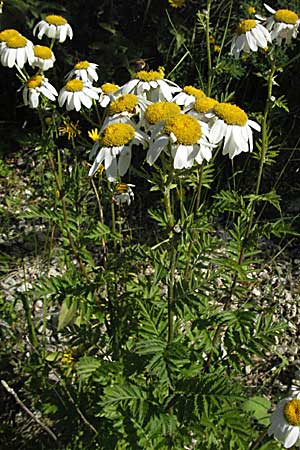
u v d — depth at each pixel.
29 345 0.49
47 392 0.41
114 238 0.40
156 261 0.35
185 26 0.75
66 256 0.45
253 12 0.69
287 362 0.49
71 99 0.42
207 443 0.37
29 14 0.80
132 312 0.39
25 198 0.75
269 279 0.62
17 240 0.67
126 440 0.34
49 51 0.44
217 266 0.59
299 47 0.71
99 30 0.81
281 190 0.72
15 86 0.86
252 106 0.72
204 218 0.35
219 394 0.33
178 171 0.31
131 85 0.35
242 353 0.36
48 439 0.42
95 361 0.37
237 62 0.70
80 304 0.37
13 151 0.83
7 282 0.60
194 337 0.39
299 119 0.73
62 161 0.76
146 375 0.39
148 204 0.71
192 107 0.32
